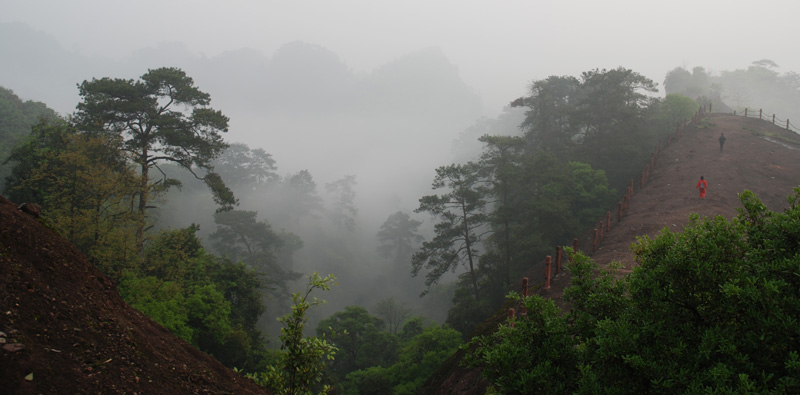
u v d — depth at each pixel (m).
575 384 5.41
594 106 42.75
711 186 24.67
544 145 45.84
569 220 31.06
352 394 25.95
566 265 6.76
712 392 4.15
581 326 5.93
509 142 36.16
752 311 4.54
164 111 25.48
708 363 4.63
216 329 20.48
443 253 36.56
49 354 3.43
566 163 37.50
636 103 42.41
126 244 17.41
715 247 5.17
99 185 18.36
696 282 5.23
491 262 34.56
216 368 5.45
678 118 44.75
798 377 4.07
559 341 5.82
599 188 32.34
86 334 3.96
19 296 3.78
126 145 23.00
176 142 23.36
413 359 23.86
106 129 23.08
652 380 4.58
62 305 4.08
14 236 4.38
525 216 34.16
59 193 18.45
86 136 21.33
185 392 4.28
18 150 24.55
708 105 54.19
